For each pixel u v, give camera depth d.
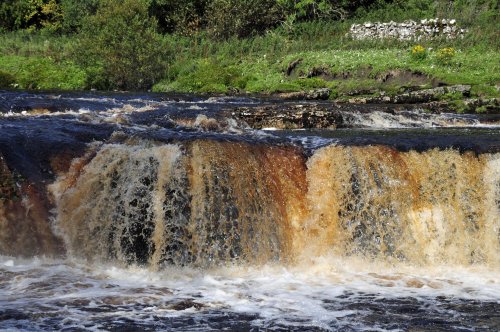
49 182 9.76
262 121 14.16
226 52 28.66
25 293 7.79
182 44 30.09
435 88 20.00
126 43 25.53
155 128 11.91
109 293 7.93
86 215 9.63
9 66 25.22
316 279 8.88
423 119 15.64
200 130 12.54
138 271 9.04
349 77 23.94
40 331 6.60
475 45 26.06
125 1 26.69
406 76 22.98
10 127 11.03
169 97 18.70
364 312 7.52
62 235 9.59
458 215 10.10
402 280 8.93
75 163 9.97
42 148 10.05
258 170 9.77
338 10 33.09
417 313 7.53
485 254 9.99
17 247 9.45
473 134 12.66
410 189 10.09
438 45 26.22
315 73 24.84
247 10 31.75
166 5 33.88
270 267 9.45
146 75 26.00
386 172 10.06
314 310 7.55
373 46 27.58
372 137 11.48
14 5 34.09
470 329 7.07
